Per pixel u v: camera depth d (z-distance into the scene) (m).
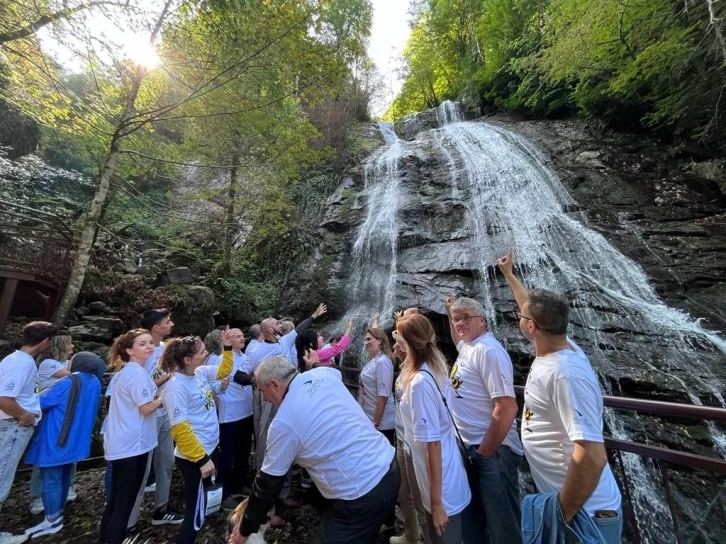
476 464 2.13
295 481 3.81
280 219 11.09
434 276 8.20
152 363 3.57
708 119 8.89
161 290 8.23
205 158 9.52
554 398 1.49
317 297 9.46
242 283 10.65
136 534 3.04
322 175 14.19
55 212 9.04
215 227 10.37
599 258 7.09
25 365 2.98
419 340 2.03
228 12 5.70
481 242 8.58
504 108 16.91
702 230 7.21
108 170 6.57
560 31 10.33
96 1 5.17
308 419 1.81
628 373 4.79
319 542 1.79
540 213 8.97
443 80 23.14
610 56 9.88
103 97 7.16
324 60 6.58
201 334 8.42
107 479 3.02
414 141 15.48
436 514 1.76
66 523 3.23
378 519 1.82
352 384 4.44
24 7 5.04
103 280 7.79
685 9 7.53
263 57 6.20
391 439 3.33
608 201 8.84
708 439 3.96
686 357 4.82
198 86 6.70
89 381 3.36
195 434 2.67
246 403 3.57
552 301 1.66
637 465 4.03
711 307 5.55
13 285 5.97
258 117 7.46
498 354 2.08
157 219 11.88
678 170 9.44
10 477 2.92
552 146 11.88
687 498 3.59
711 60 7.71
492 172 11.13
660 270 6.46
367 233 10.32
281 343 4.06
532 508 1.47
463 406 2.26
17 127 10.75
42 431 3.09
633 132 11.32
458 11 20.20
